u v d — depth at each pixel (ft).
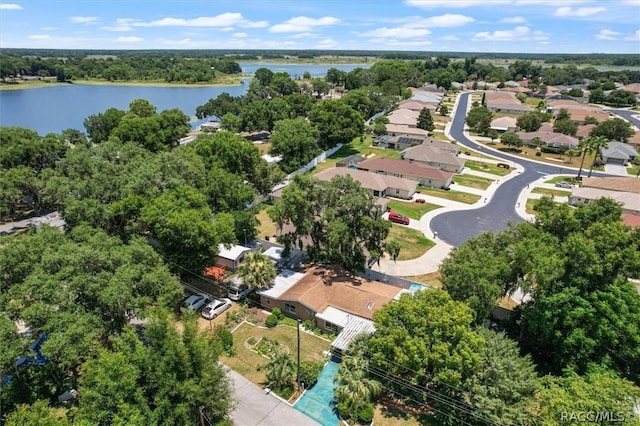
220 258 157.38
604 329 97.60
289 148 272.10
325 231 148.46
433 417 92.38
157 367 72.69
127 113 363.76
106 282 97.25
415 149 302.66
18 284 95.04
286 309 130.31
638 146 346.74
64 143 246.47
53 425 65.26
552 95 588.09
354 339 104.47
